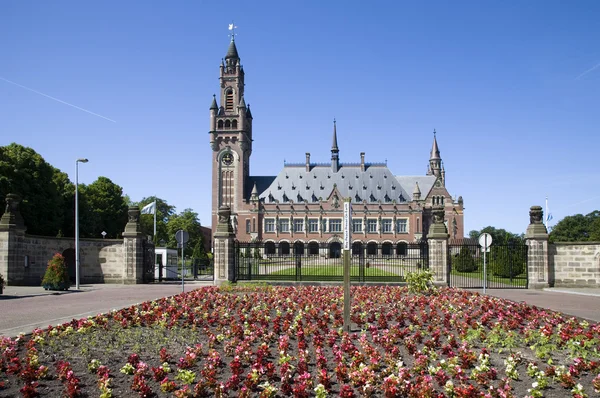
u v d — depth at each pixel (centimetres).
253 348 1461
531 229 3716
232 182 12625
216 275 3653
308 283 3547
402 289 2928
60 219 6650
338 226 12744
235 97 12800
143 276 4384
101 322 1717
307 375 1096
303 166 13425
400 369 1138
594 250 3722
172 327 1702
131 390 1080
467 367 1249
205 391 1077
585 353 1302
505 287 3669
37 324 1758
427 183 13638
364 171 13350
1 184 5603
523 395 1064
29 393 1020
